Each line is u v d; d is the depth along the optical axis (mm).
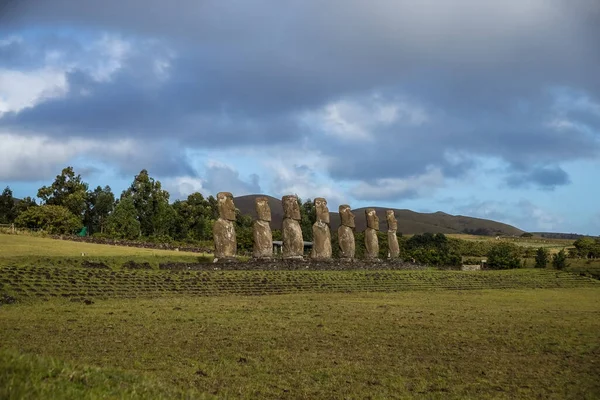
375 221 80000
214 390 18406
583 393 20047
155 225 106062
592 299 53750
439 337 28719
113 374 15406
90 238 83375
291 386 19516
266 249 66375
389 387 19859
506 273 74500
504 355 25406
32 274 41188
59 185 112938
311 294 47281
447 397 19016
